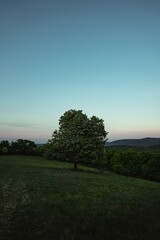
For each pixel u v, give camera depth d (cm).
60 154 6850
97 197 2527
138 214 1817
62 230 1405
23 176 4203
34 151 13400
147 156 9556
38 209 1866
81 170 6994
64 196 2473
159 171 8969
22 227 1454
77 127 6944
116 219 1653
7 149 13025
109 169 10806
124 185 3981
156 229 1465
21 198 2286
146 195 3041
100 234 1376
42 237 1298
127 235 1355
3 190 2731
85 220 1614
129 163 9850
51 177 4219
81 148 6769
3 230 1410
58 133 7188
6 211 1828
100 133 6938
